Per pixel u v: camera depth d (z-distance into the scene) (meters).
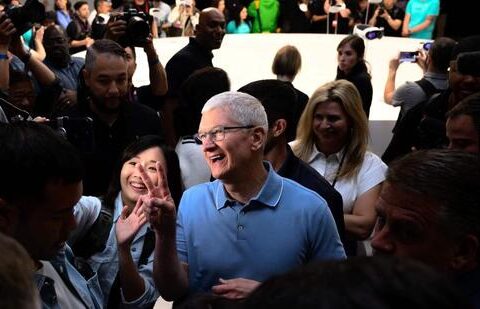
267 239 1.60
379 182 2.38
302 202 1.63
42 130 1.18
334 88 2.39
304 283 0.50
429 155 1.06
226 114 1.58
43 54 5.27
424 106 3.00
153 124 2.75
